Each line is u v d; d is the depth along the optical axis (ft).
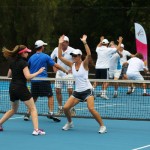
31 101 34.27
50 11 109.81
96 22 132.46
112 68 62.69
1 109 49.55
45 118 43.42
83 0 131.95
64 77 43.14
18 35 110.63
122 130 37.06
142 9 122.11
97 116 35.40
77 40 132.46
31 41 110.11
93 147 30.12
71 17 130.41
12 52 34.14
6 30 110.32
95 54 126.21
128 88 65.26
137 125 39.73
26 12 109.50
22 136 33.94
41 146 30.30
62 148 29.71
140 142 32.04
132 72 62.13
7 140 32.37
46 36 109.81
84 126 38.81
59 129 37.29
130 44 129.49
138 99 59.36
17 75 33.88
